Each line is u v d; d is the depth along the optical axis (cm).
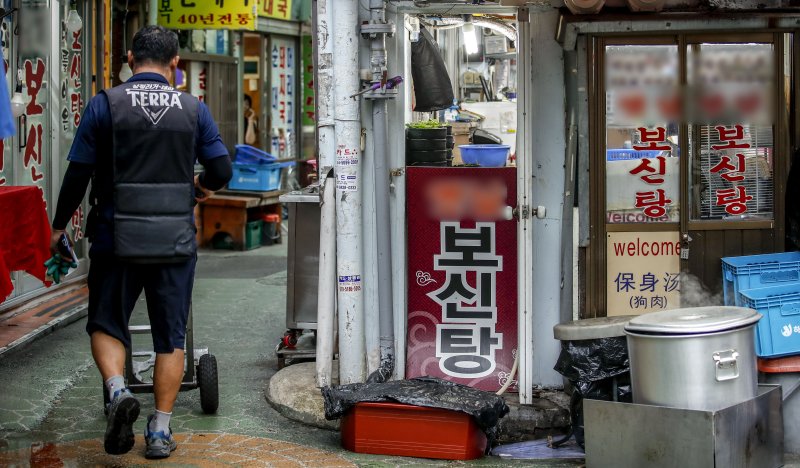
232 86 1347
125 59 925
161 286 468
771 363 504
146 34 472
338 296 577
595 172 560
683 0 546
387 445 508
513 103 1004
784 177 565
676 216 566
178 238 461
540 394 581
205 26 1016
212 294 925
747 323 448
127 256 453
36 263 556
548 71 568
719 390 443
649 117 561
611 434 463
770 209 568
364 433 509
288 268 666
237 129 1366
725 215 568
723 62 559
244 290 946
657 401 450
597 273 566
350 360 576
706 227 565
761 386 483
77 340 727
